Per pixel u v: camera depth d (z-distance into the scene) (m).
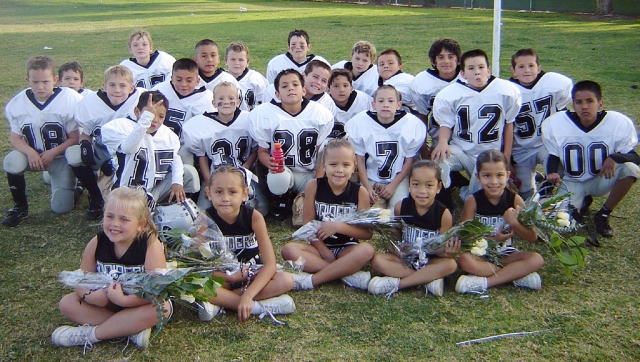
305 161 5.04
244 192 3.78
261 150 5.06
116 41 15.45
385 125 5.01
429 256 3.87
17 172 4.83
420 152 5.38
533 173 5.38
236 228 3.77
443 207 3.97
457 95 5.04
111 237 3.29
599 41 14.17
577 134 4.69
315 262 3.92
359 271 3.91
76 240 4.61
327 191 4.12
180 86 5.44
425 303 3.68
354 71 6.37
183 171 4.80
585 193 4.79
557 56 12.05
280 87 4.94
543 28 17.09
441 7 26.67
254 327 3.46
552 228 3.71
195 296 3.28
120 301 3.21
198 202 5.07
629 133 4.63
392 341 3.29
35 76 5.00
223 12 24.25
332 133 5.60
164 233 3.57
